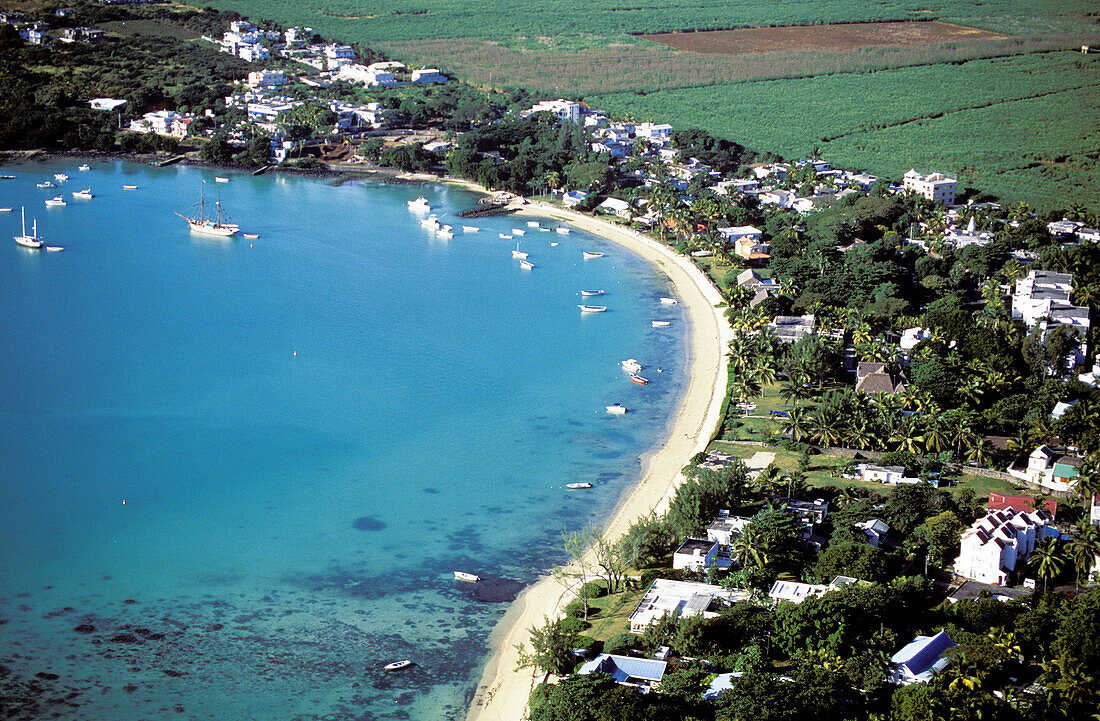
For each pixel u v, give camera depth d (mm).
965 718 187375
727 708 188250
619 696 190875
